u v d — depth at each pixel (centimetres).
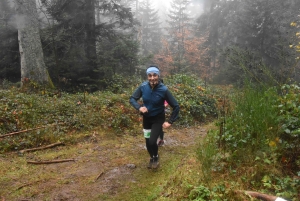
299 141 373
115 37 1564
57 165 485
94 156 537
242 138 416
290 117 396
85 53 1454
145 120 459
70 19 1368
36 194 375
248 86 479
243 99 477
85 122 708
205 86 1305
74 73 1327
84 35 1462
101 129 707
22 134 601
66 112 744
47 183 410
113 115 773
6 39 1419
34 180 418
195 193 312
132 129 744
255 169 352
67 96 923
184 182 352
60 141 607
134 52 1662
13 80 1487
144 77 1722
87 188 398
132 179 432
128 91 1083
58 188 395
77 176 439
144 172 461
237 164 379
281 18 1873
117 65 1548
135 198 369
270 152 376
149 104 441
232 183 331
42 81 1028
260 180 341
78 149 575
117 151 571
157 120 452
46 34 1261
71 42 1388
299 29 1406
